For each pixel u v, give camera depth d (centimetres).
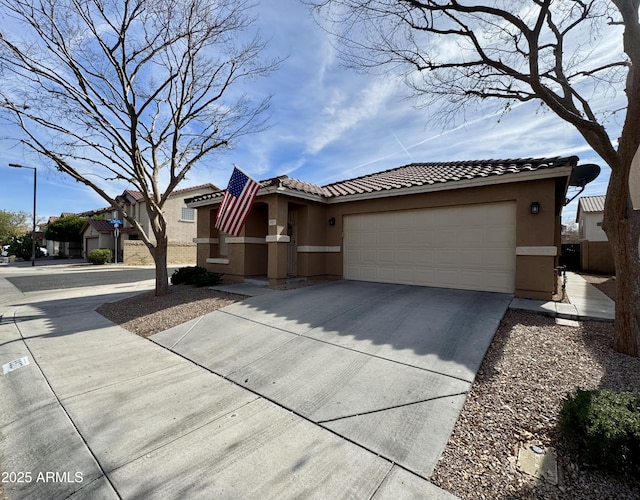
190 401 357
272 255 956
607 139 412
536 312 602
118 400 360
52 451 277
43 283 1427
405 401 338
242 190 884
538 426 287
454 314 591
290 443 282
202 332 589
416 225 898
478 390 353
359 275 1019
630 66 407
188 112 877
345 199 1008
